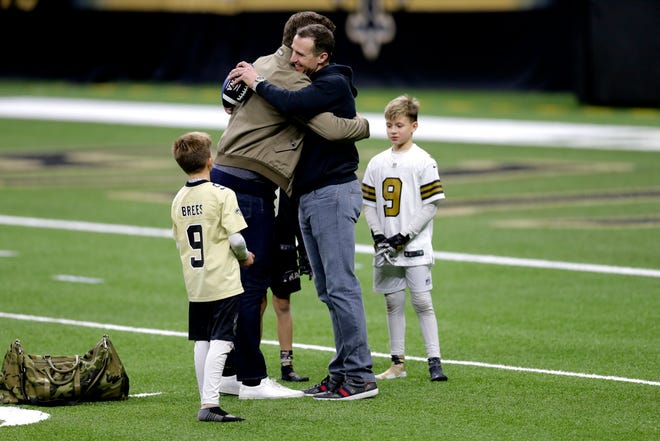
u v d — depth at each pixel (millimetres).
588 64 112312
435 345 26828
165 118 101875
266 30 133375
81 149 82000
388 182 26703
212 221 23219
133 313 34844
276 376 27656
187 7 138000
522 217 53625
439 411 23906
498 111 110750
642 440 21844
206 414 23047
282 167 24656
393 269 26812
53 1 142375
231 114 25250
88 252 45219
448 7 130125
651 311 34562
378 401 24797
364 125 24625
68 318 34094
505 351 29797
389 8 131500
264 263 24844
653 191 61344
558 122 100500
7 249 45812
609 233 48969
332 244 24797
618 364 28234
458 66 130875
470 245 46500
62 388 24328
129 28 140500
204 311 23531
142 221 52906
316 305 36375
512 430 22469
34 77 144625
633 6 109062
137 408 24172
